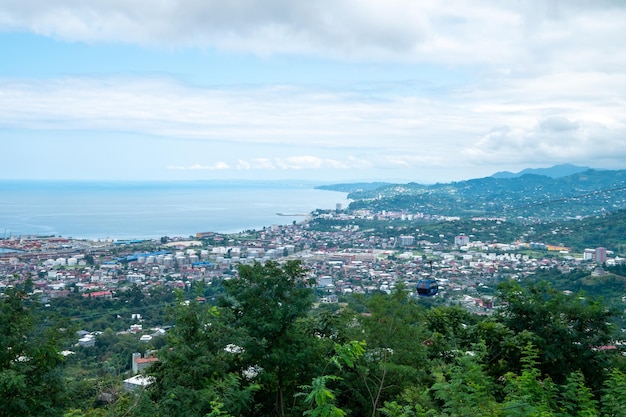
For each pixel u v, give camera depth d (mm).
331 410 4188
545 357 9188
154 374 7668
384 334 8609
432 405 6871
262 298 8555
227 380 7176
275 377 8711
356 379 8922
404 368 8172
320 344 9008
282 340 8438
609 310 9875
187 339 7641
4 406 6434
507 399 6117
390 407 6336
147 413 6723
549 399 6324
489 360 9688
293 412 8648
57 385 7020
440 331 10531
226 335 7773
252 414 8969
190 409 6602
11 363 6836
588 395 6453
